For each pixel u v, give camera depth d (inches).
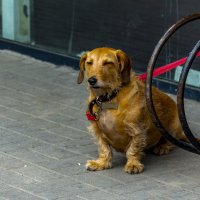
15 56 489.7
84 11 462.9
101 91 303.4
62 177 311.0
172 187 303.0
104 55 299.9
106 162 319.9
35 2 485.1
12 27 500.4
